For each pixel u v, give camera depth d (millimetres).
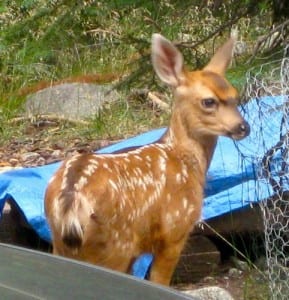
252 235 11328
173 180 9430
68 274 5023
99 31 16375
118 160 9156
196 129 9656
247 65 10781
